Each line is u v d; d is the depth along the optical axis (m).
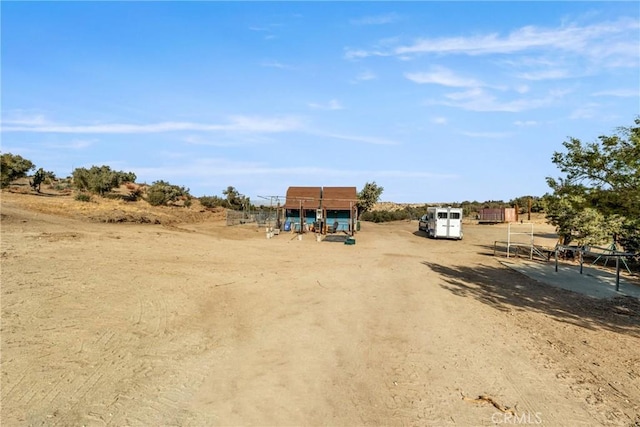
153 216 30.94
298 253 19.66
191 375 5.53
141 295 9.46
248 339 7.14
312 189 41.56
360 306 9.77
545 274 15.39
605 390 5.41
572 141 10.30
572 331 8.16
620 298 11.41
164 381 5.30
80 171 41.09
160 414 4.46
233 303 9.55
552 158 10.48
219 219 44.19
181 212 41.19
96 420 4.27
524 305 10.43
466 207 75.94
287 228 37.00
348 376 5.68
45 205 25.08
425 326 8.27
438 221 30.44
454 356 6.59
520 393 5.28
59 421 4.20
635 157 8.94
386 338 7.43
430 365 6.18
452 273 15.23
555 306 10.38
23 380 5.04
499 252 22.62
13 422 4.13
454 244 27.28
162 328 7.42
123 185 53.31
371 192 56.38
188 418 4.40
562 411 4.80
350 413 4.64
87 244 16.16
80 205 27.48
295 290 11.23
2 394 4.68
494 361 6.40
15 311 7.53
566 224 19.30
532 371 6.02
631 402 5.07
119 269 12.06
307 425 4.35
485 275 15.04
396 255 20.39
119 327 7.24
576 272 15.93
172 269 12.89
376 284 12.60
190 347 6.61
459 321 8.72
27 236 16.36
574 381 5.69
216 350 6.54
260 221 41.72
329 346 6.90
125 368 5.62
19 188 35.78
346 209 38.31
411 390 5.30
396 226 48.41
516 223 51.47
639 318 9.32
